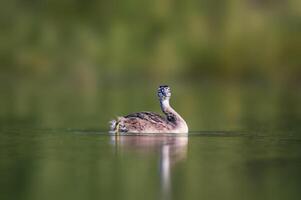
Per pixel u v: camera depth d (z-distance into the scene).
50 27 66.00
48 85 62.94
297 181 23.38
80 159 26.56
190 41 65.62
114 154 27.38
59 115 41.47
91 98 52.34
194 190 22.27
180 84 64.44
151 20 66.06
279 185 22.91
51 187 22.58
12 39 65.50
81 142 30.17
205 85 64.19
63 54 65.19
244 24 65.56
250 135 32.75
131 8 66.12
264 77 64.94
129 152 27.78
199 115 42.12
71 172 24.55
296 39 64.81
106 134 32.56
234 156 27.17
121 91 57.91
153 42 65.94
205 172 24.47
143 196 21.67
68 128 35.00
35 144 29.75
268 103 49.84
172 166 25.42
